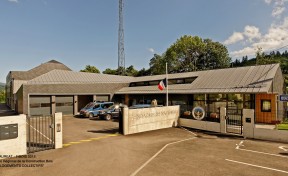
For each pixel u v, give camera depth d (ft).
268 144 40.75
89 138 45.14
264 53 129.39
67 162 28.86
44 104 93.04
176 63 183.32
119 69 199.41
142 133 51.90
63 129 56.90
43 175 24.22
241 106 64.75
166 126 60.34
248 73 69.62
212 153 34.19
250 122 47.44
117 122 70.59
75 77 111.34
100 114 77.51
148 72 229.66
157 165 28.09
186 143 41.60
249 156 32.53
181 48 177.78
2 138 30.30
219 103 70.33
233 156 32.53
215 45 181.16
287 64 183.42
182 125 63.05
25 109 87.71
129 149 36.29
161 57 207.10
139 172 25.44
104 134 49.80
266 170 26.43
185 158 31.37
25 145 32.53
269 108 60.08
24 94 87.71
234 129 50.85
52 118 36.63
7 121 30.83
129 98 111.45
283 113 66.69
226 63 180.45
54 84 94.79
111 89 113.60
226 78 73.61
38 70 162.40
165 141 43.24
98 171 25.62
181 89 83.46
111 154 33.04
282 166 27.91
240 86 64.18
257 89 58.29
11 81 146.82
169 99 88.63
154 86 103.09
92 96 112.68
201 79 83.10
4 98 254.27
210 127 55.01
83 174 24.58
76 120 76.79
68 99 99.40
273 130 43.91
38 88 90.74
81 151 34.50
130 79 132.57
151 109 56.08
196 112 59.93
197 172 25.62
